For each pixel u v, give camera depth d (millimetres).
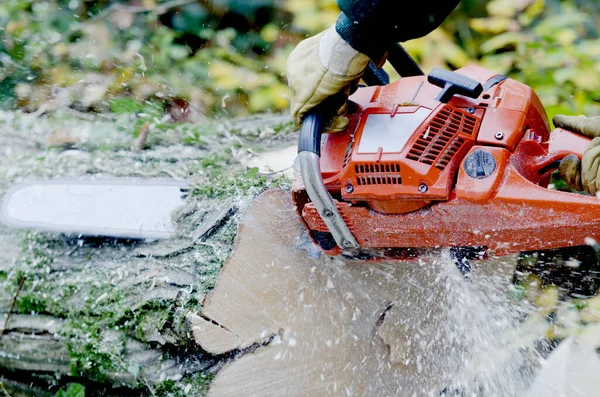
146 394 1997
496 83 1679
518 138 1572
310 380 1892
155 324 1997
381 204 1653
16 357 2152
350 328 1922
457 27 3582
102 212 2307
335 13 3623
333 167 1714
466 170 1542
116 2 4059
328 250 1923
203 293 2006
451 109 1615
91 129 2803
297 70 1614
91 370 2047
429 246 1708
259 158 2518
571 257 1870
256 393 1895
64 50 3834
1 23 3896
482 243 1614
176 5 3879
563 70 3055
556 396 1631
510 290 1881
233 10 3855
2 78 3621
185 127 2805
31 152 2662
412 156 1555
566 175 1527
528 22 3316
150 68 3785
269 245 2049
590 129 1581
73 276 2170
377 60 1594
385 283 1953
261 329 1954
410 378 1836
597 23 3404
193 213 2242
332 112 1675
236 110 3660
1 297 2182
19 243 2283
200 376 1948
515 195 1490
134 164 2529
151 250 2182
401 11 1420
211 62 3830
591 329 1724
